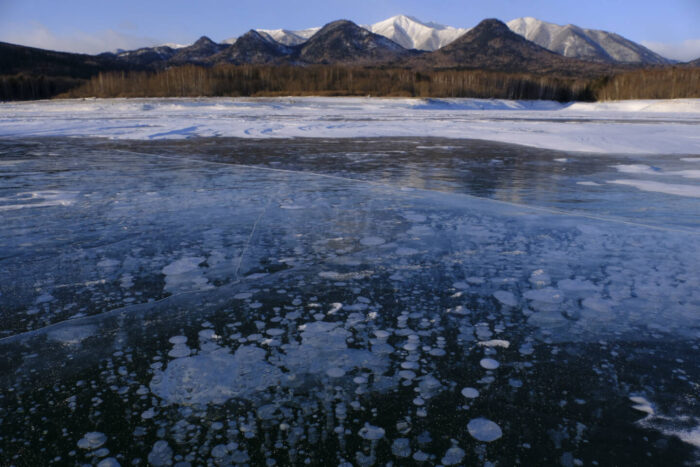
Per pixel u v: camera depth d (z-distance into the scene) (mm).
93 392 1251
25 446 1051
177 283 2016
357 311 1740
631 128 13094
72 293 1912
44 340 1532
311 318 1685
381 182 4723
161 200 3746
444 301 1832
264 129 12289
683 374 1345
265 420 1134
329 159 6684
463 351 1459
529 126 13984
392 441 1062
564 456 1021
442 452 1027
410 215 3277
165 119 18312
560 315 1714
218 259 2322
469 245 2570
